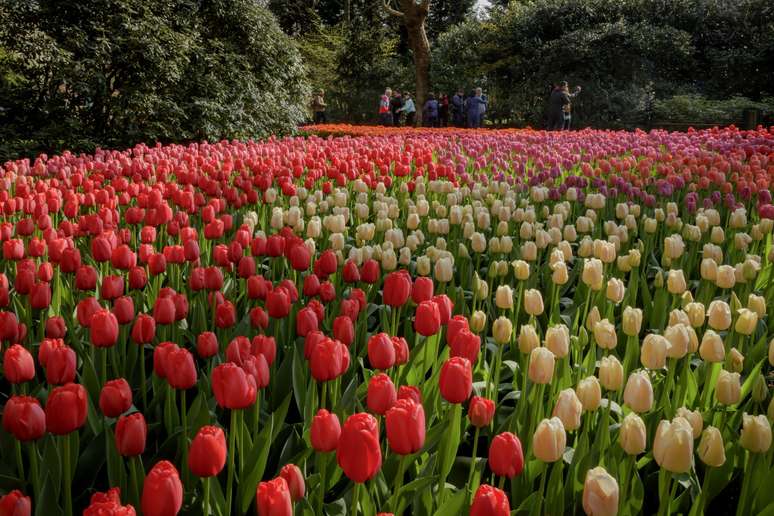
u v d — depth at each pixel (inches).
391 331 116.8
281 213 190.7
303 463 83.0
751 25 1071.0
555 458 67.7
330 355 82.0
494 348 121.6
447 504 73.0
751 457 76.3
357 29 1568.7
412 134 661.9
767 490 77.8
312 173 263.0
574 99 1052.5
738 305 121.3
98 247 138.4
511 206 217.6
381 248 159.5
